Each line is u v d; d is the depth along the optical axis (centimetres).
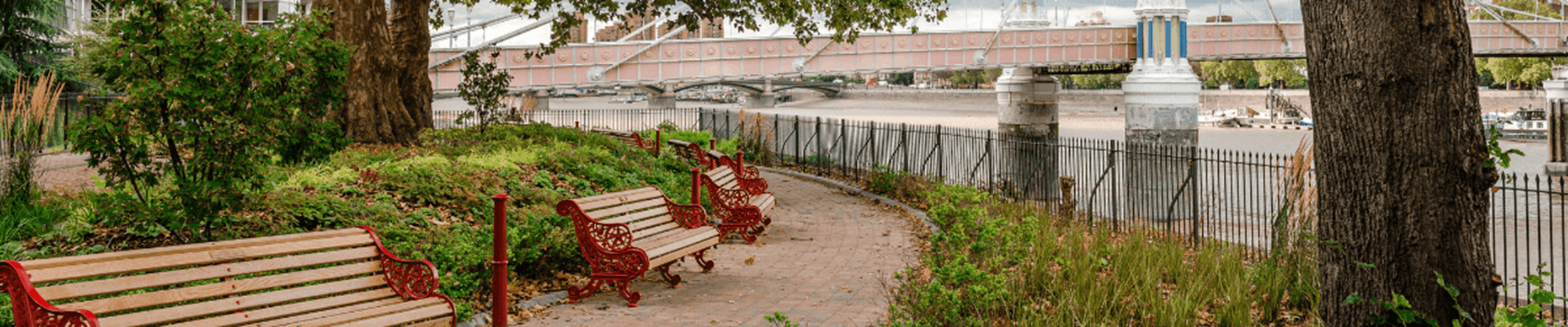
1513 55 4747
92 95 752
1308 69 499
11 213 814
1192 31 4050
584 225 708
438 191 975
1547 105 4078
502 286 563
